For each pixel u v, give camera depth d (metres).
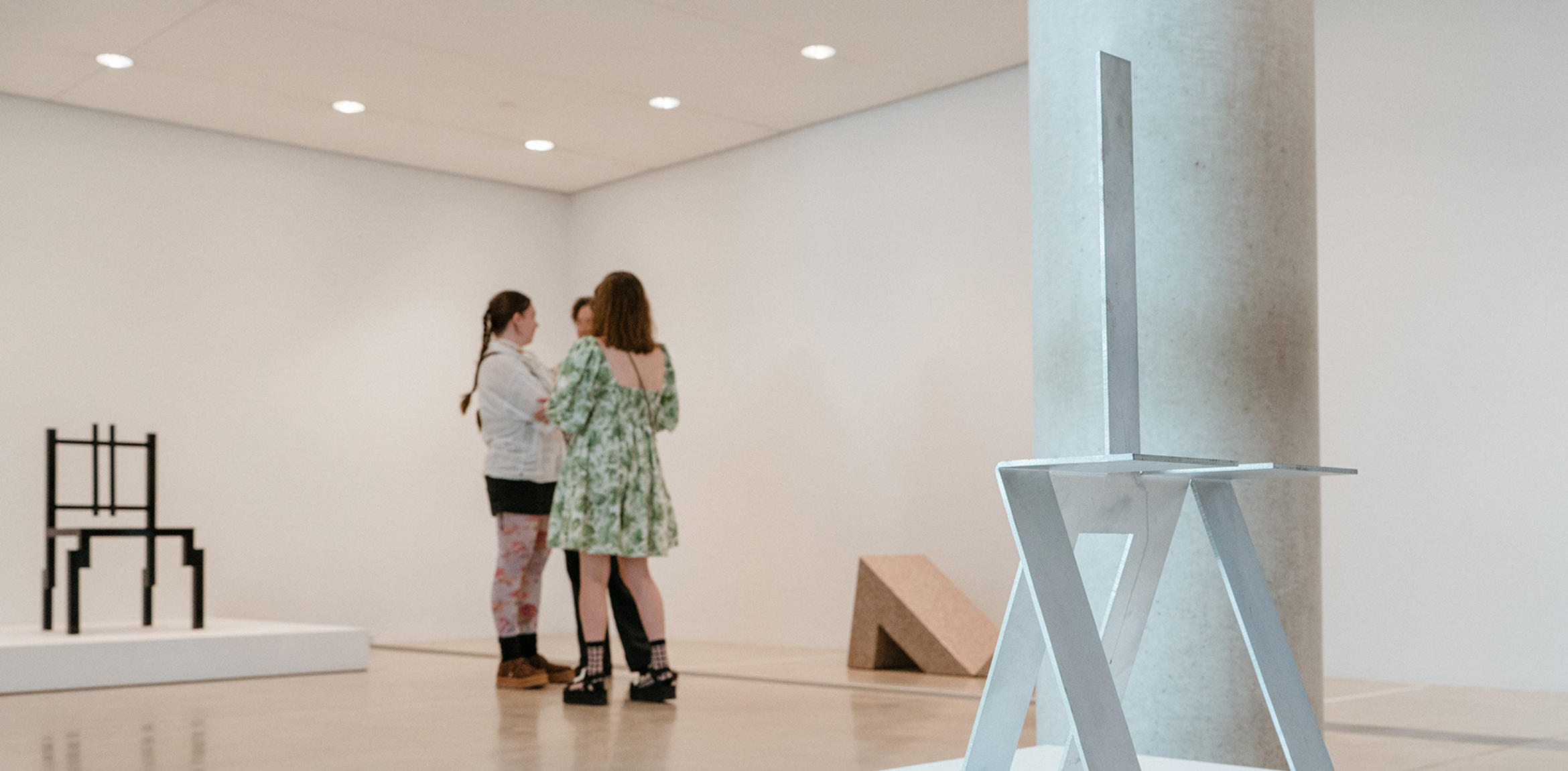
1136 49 2.29
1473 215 4.28
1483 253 4.25
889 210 6.04
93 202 6.03
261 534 6.41
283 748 2.95
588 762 2.75
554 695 4.10
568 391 3.71
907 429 5.89
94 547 5.90
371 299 6.87
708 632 6.71
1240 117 2.29
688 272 6.98
